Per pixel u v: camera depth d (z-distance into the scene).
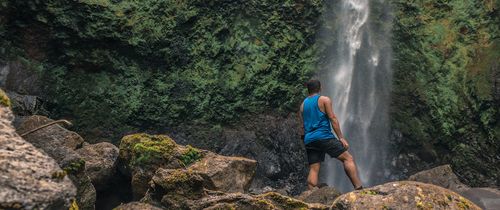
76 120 8.84
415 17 10.84
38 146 4.75
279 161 9.74
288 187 9.65
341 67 10.87
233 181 5.20
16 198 2.44
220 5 10.04
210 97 9.74
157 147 5.18
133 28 9.29
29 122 5.32
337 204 3.86
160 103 9.43
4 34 8.55
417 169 10.14
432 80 10.37
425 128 10.24
